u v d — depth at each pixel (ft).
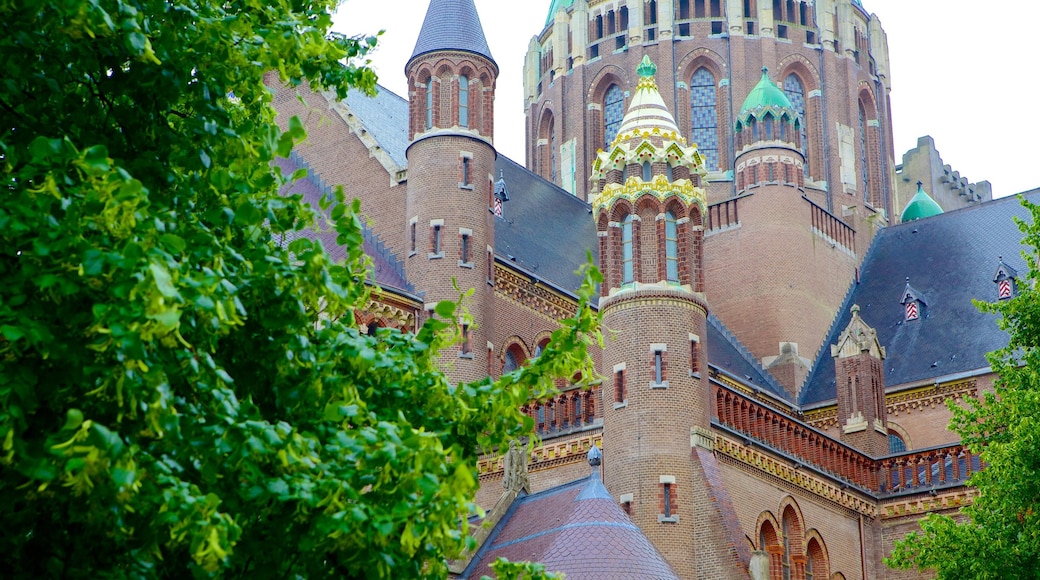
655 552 144.87
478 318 194.39
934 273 266.77
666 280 179.32
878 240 288.10
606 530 143.54
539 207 241.14
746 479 179.32
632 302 178.09
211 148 77.77
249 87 81.71
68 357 61.98
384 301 189.67
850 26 317.01
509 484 162.30
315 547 66.69
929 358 245.24
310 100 221.25
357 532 64.95
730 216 273.95
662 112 189.26
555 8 333.83
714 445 174.81
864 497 201.77
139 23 69.41
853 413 216.54
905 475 205.16
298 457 64.64
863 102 320.09
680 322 177.68
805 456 193.57
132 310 59.00
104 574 63.05
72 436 57.98
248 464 64.90
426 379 80.69
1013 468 147.13
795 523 186.29
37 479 59.47
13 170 66.54
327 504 64.85
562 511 150.20
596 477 153.17
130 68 72.74
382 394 79.51
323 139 218.38
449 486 68.54
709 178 297.74
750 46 306.76
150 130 74.64
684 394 174.60
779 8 312.29
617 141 186.50
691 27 308.81
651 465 170.50
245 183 76.23
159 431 60.95
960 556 149.59
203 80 76.38
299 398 73.87
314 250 73.82
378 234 207.00
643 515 168.76
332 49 89.56
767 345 262.47
